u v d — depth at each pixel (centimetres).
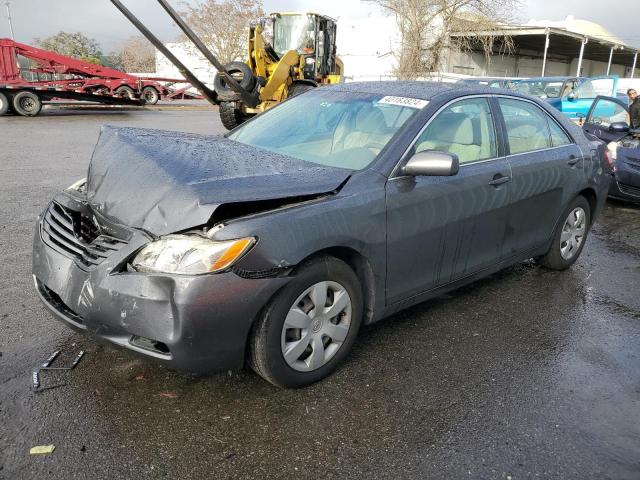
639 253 583
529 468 249
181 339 249
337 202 293
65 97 2014
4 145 1158
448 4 3011
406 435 268
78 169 912
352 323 313
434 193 341
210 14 4253
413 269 343
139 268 257
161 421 269
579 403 300
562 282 481
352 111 379
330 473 241
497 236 402
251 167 305
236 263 252
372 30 3744
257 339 274
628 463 254
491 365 336
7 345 329
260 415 277
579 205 494
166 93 2581
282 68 1362
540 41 3697
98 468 237
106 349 329
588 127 891
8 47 1888
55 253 294
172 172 287
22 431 256
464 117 380
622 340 377
